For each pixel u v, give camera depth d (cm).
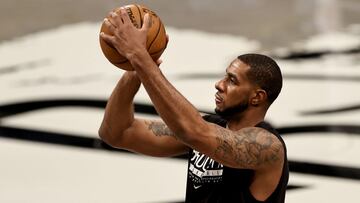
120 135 596
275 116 1318
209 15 1998
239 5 2120
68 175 1120
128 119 591
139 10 526
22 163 1159
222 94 551
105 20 510
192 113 499
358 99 1387
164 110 494
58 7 2089
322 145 1193
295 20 1947
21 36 1834
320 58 1627
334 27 1875
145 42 504
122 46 496
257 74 541
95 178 1108
